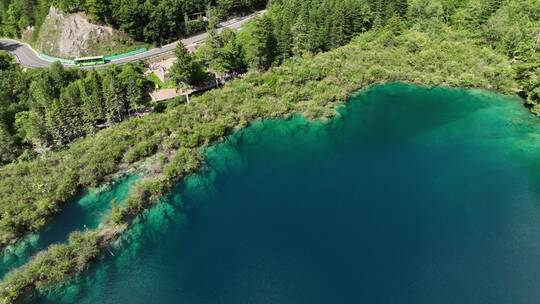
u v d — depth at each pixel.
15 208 99.38
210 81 153.38
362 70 144.88
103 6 168.88
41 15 188.25
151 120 129.00
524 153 108.56
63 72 147.75
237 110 133.50
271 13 184.62
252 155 119.94
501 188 99.12
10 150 123.12
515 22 152.88
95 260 89.69
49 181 107.00
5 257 92.75
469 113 127.19
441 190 100.44
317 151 119.50
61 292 83.94
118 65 158.50
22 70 161.25
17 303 82.00
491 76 135.62
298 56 157.38
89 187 108.94
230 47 152.88
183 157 114.19
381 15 167.00
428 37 157.38
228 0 194.12
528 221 90.19
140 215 99.94
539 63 122.56
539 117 120.38
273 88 140.62
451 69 142.12
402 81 145.12
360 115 132.12
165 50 176.00
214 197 105.81
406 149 115.69
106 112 133.25
